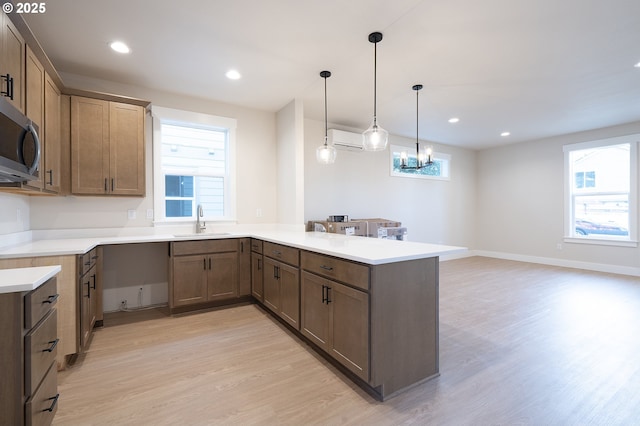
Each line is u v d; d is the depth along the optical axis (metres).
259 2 2.07
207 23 2.30
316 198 4.93
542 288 4.24
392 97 3.84
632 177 5.00
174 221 3.61
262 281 3.27
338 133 4.93
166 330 2.80
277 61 2.89
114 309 3.31
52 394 1.39
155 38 2.49
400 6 2.12
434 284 2.03
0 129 1.29
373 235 4.59
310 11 2.17
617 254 5.18
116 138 3.02
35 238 2.88
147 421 1.58
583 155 5.64
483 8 2.15
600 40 2.56
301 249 2.48
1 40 1.68
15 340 1.13
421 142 6.25
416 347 1.92
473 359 2.24
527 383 1.93
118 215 3.31
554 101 3.98
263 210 4.23
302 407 1.70
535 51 2.73
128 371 2.08
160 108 3.52
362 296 1.80
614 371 2.06
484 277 4.92
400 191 5.98
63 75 3.05
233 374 2.04
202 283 3.30
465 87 3.54
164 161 3.67
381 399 1.76
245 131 4.11
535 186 6.23
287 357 2.29
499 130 5.49
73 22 2.27
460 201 6.94
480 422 1.57
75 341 2.14
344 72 3.13
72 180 2.81
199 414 1.64
